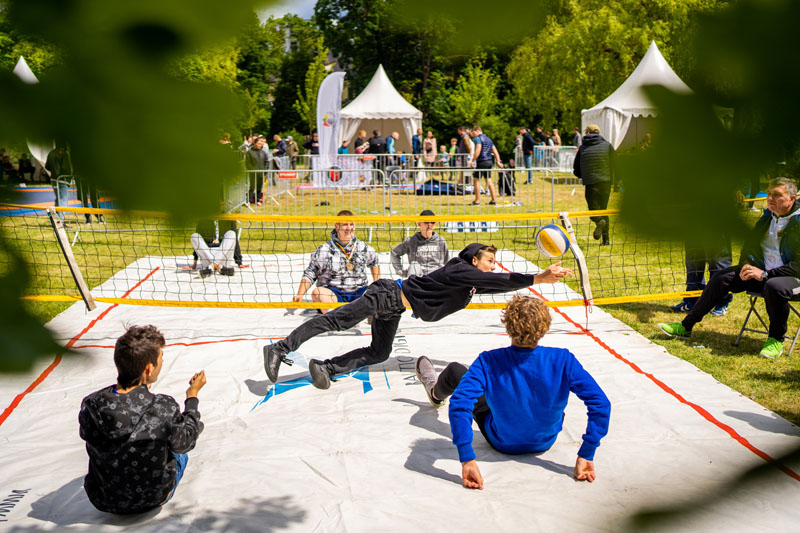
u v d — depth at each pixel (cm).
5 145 61
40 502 369
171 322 707
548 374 383
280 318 727
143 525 348
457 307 509
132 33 57
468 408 379
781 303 584
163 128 59
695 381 535
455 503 368
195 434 351
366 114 2081
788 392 520
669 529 58
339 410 490
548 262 998
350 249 707
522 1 53
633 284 860
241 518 354
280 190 1608
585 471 382
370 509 364
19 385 72
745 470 60
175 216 62
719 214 53
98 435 332
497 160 1711
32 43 58
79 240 1092
